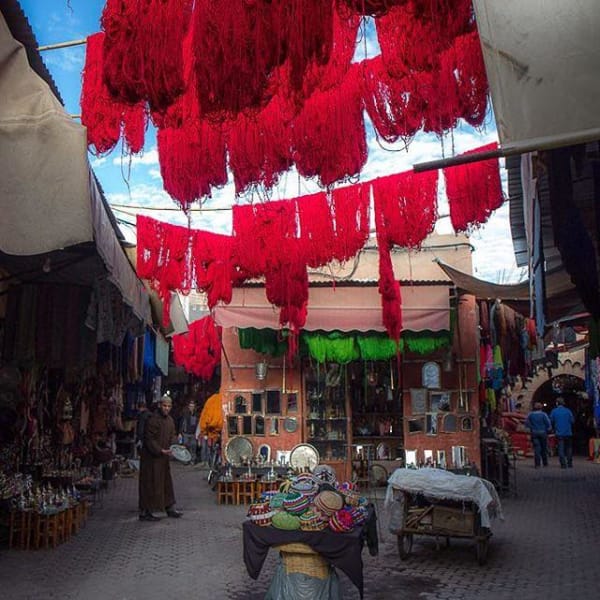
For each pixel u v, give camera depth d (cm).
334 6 290
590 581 616
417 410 1169
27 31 462
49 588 587
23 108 443
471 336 1178
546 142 237
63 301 866
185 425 2011
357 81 389
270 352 1147
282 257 647
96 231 546
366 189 623
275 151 424
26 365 878
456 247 1352
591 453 2005
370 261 1299
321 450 1223
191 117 380
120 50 301
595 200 390
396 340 869
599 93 234
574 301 834
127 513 1009
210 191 450
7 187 429
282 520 448
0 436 862
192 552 735
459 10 287
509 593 579
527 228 529
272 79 333
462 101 357
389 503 714
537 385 2566
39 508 750
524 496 1193
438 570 659
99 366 1188
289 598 441
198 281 761
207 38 289
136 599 558
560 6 243
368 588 597
